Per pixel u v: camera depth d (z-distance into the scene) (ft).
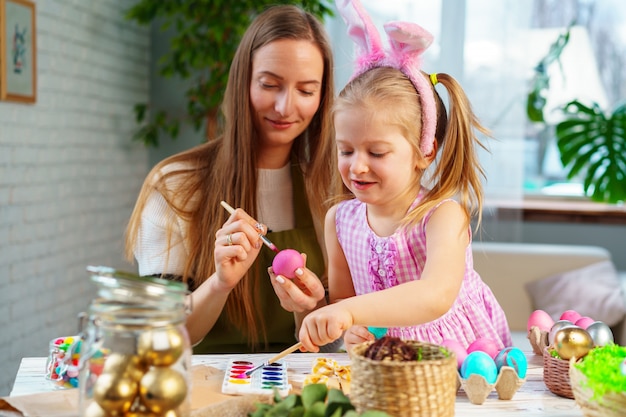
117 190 11.80
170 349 2.61
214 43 11.06
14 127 8.59
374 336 3.95
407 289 3.57
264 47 4.85
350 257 4.45
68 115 10.02
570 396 3.41
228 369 3.67
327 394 2.81
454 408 3.05
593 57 13.06
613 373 2.94
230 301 4.96
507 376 3.34
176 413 2.63
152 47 12.96
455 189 4.09
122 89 11.91
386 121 3.71
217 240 4.35
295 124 4.97
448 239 3.85
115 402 2.56
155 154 13.03
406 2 12.19
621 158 11.56
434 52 12.18
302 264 4.13
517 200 12.13
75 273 10.32
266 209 5.30
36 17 9.09
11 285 8.55
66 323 10.05
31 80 8.91
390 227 4.19
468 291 4.34
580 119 11.94
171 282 2.70
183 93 12.91
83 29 10.46
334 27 11.97
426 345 3.10
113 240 11.68
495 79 12.10
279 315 5.10
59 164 9.77
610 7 12.99
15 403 3.03
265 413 2.74
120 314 2.60
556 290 10.03
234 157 5.06
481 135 12.03
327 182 5.30
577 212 12.46
